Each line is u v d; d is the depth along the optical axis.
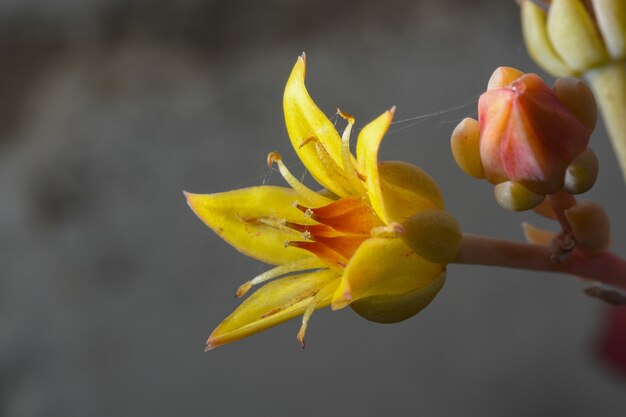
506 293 0.27
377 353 0.26
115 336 0.26
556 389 0.26
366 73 0.27
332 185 0.11
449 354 0.26
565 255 0.11
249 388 0.26
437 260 0.11
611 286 0.12
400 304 0.11
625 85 0.12
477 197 0.26
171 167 0.27
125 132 0.27
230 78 0.27
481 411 0.26
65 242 0.26
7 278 0.26
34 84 0.27
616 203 0.27
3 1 0.27
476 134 0.11
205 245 0.26
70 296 0.26
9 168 0.27
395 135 0.27
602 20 0.12
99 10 0.27
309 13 0.28
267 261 0.12
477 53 0.28
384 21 0.28
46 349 0.26
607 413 0.26
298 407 0.26
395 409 0.26
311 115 0.11
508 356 0.26
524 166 0.11
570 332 0.26
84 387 0.26
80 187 0.26
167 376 0.26
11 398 0.25
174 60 0.28
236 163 0.27
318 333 0.26
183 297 0.26
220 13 0.28
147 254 0.26
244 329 0.11
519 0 0.12
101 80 0.27
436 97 0.27
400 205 0.11
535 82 0.11
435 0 0.28
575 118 0.11
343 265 0.11
